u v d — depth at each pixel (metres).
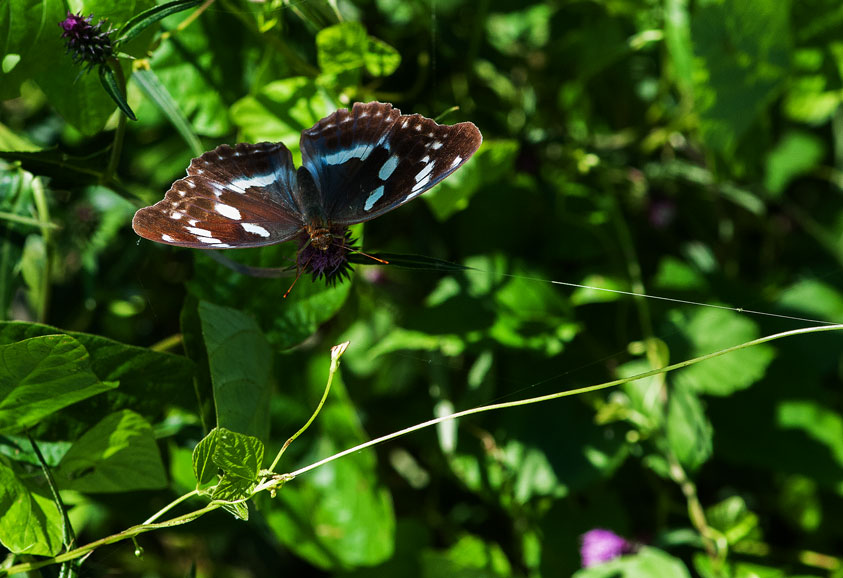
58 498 0.90
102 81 0.90
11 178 0.94
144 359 0.91
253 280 0.93
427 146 0.90
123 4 0.92
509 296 0.97
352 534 0.98
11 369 0.89
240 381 0.92
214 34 0.96
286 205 0.90
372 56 0.94
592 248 0.99
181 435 0.95
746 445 0.99
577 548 0.98
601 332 0.99
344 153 0.90
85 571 0.92
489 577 0.99
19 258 0.94
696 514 0.97
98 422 0.91
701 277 1.00
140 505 0.96
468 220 1.00
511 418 0.98
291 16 0.97
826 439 0.99
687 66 0.99
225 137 0.96
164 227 0.88
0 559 0.93
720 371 0.98
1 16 0.91
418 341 0.96
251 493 0.89
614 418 0.97
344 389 0.98
